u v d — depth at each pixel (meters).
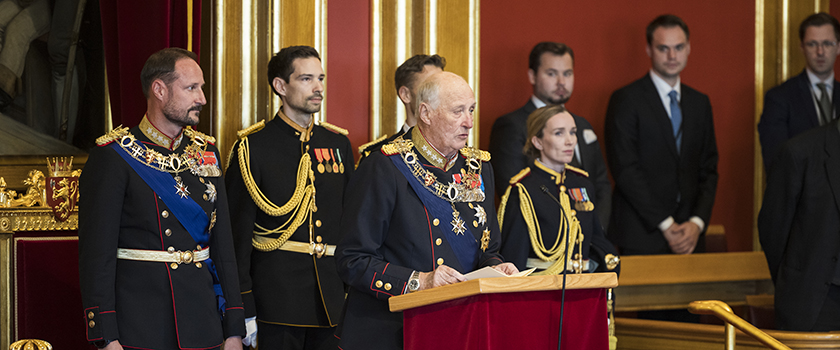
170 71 3.84
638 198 7.27
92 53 5.34
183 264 3.85
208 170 4.06
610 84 7.78
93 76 5.35
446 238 3.44
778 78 8.44
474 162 3.69
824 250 5.94
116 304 3.70
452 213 3.46
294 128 4.98
